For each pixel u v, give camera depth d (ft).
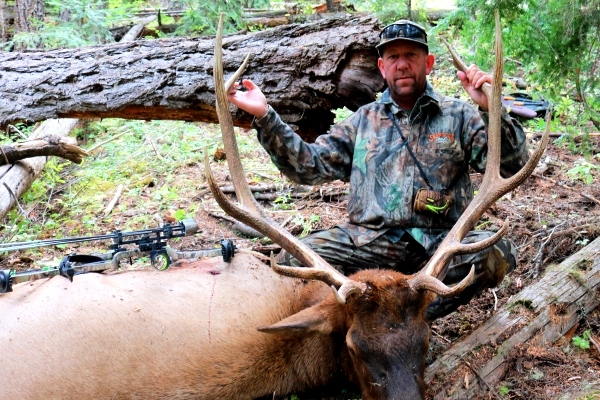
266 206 22.16
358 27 17.51
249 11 42.78
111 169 25.70
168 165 25.64
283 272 11.40
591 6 15.67
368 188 14.62
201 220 21.25
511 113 15.46
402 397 10.55
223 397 12.53
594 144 23.45
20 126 29.19
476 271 14.12
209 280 13.29
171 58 19.65
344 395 13.66
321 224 20.27
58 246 20.18
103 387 11.49
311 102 18.33
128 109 20.39
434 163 14.28
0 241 20.67
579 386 12.87
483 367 13.24
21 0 39.58
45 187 24.72
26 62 21.29
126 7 42.29
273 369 12.96
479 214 12.67
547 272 16.16
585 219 18.71
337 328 12.03
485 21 16.29
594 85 16.98
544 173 22.25
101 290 12.28
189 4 33.94
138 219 21.54
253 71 18.58
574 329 15.03
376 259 14.79
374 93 17.72
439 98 14.62
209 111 19.77
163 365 11.94
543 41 16.37
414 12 17.57
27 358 11.16
